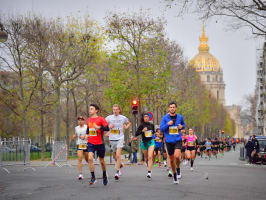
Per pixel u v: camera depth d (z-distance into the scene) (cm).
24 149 2120
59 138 3950
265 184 1346
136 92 3834
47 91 4016
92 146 1228
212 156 5256
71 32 3891
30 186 1255
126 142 5962
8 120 5941
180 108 5031
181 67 5428
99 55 3888
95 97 4891
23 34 3697
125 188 1148
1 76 4391
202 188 1159
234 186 1246
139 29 3822
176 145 1240
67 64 3919
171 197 980
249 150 3319
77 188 1155
